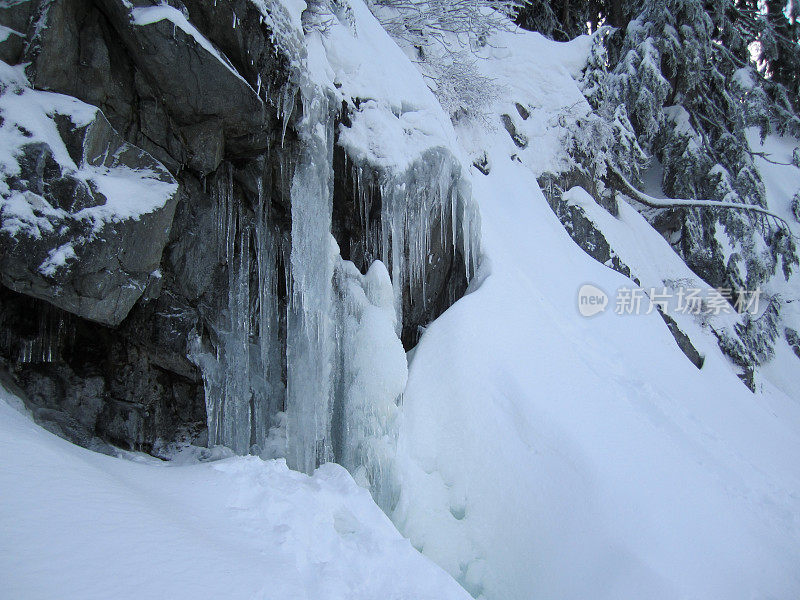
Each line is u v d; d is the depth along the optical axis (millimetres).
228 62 4797
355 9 6797
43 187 3832
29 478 2570
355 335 5684
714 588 4559
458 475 5152
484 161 9273
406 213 6371
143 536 2467
